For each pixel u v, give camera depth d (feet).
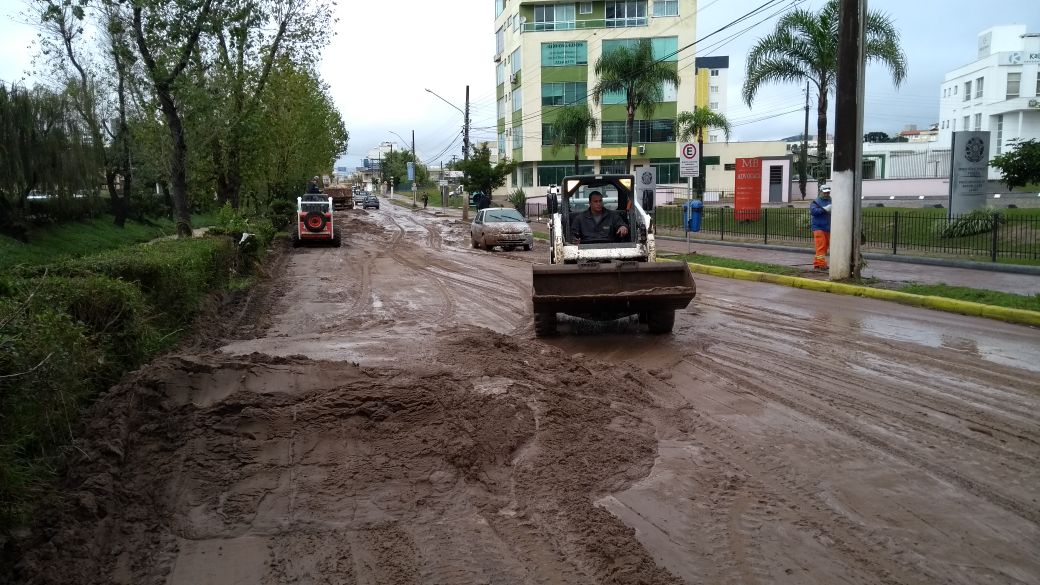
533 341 35.53
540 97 198.08
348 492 17.47
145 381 20.97
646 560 14.43
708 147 214.90
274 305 48.65
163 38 60.85
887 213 76.43
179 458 18.52
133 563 14.47
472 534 15.62
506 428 20.97
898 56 100.17
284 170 119.34
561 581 13.75
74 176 91.20
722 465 19.22
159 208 134.51
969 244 63.26
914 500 16.88
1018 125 184.96
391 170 414.41
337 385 22.53
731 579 13.80
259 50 77.05
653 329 35.88
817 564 14.28
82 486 16.22
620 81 127.54
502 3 223.71
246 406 20.68
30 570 13.38
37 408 17.04
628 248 38.70
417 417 21.12
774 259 66.85
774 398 24.81
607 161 199.82
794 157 174.91
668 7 193.98
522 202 179.42
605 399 24.75
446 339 34.88
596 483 18.21
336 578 13.96
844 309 41.81
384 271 69.05
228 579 13.94
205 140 71.72
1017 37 209.97
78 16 59.57
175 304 33.71
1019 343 31.73
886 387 25.67
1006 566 14.05
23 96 84.38
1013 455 19.33
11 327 17.11
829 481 18.02
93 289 23.27
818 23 106.22
